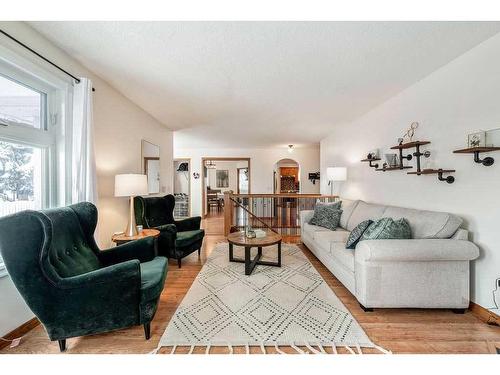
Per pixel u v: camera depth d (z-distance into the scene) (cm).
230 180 1105
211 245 420
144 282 165
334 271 262
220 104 334
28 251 131
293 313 195
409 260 188
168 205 365
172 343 158
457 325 179
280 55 206
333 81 262
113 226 279
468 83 204
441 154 232
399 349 153
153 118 399
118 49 196
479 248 193
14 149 176
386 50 199
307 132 523
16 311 164
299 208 516
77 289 142
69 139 209
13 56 157
